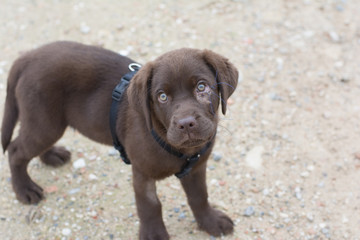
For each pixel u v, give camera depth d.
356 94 1.27
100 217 1.04
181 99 0.83
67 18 1.50
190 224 1.03
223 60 0.88
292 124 1.21
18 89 0.99
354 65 1.34
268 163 1.13
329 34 1.41
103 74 0.96
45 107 0.98
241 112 1.23
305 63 1.35
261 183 1.09
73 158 1.15
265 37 1.41
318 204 1.06
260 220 1.03
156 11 1.51
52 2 1.58
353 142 1.17
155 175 0.93
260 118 1.22
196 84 0.84
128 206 1.06
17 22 1.51
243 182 1.10
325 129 1.20
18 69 0.99
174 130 0.83
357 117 1.22
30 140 1.01
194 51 0.86
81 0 1.58
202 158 0.93
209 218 1.01
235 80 0.88
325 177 1.10
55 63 0.96
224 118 1.21
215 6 1.53
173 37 1.41
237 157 1.14
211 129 0.84
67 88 0.97
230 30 1.44
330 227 1.02
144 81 0.85
